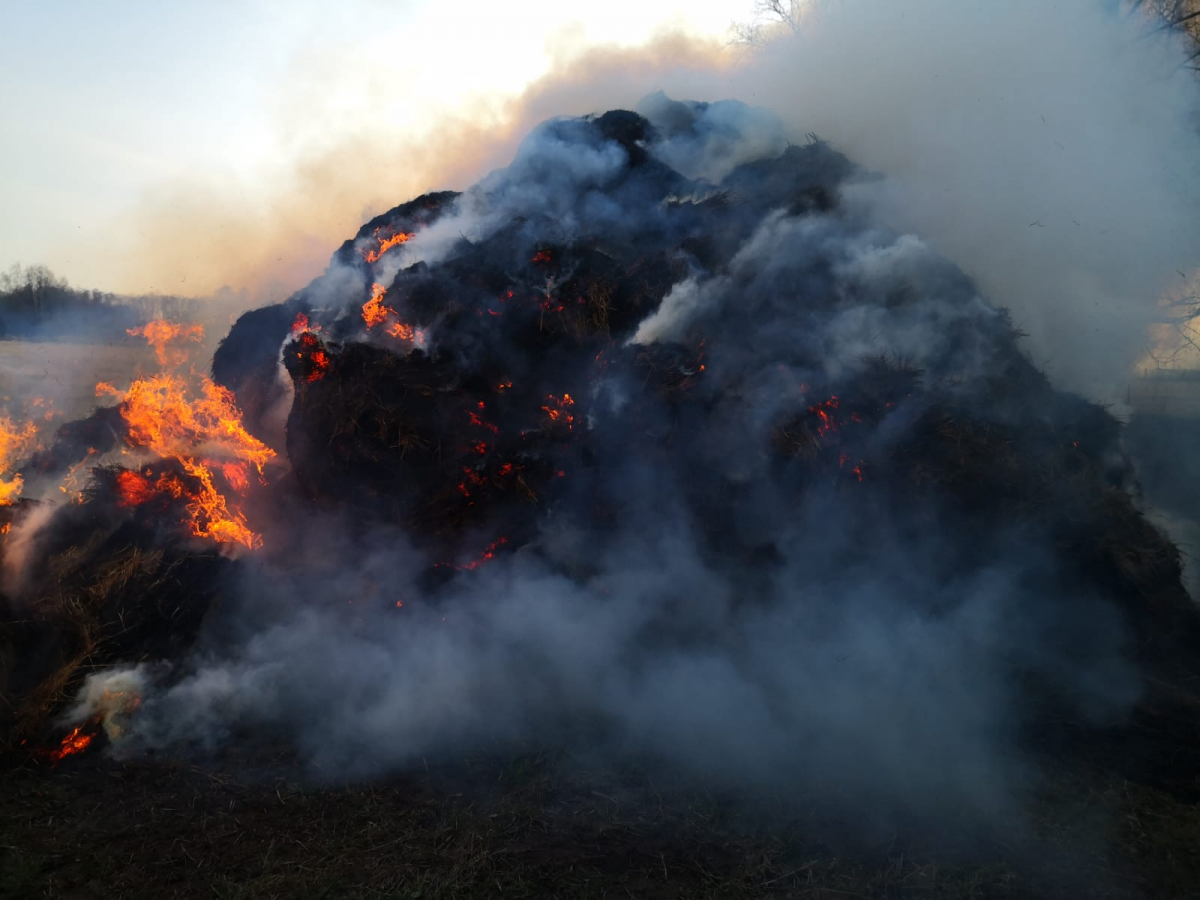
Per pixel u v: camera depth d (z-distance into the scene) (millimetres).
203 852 4016
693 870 3908
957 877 3869
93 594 5621
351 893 3674
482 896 3676
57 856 3971
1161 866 3965
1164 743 4855
